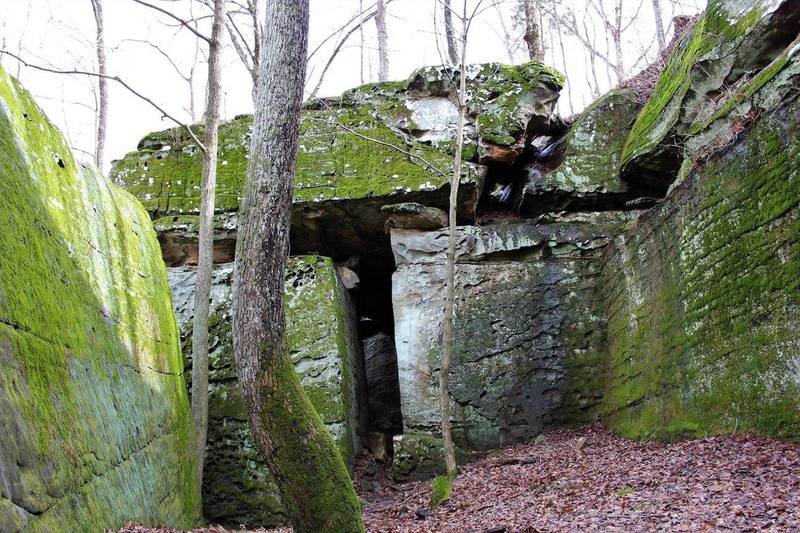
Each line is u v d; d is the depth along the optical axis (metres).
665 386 8.96
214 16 10.13
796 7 8.88
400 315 12.61
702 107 10.53
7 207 4.45
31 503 3.81
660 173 12.22
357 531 4.99
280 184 5.59
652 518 5.30
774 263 6.70
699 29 10.88
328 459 5.11
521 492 8.18
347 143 13.56
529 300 12.45
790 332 6.39
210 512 10.57
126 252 7.48
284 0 5.95
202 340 9.47
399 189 12.85
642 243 10.09
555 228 12.83
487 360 12.16
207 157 9.88
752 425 6.89
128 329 6.95
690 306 8.36
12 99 5.11
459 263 12.80
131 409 6.50
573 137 13.59
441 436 11.84
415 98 13.95
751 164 7.14
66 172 6.05
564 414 11.81
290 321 12.03
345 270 13.95
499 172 14.05
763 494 5.18
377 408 15.75
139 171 13.73
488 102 13.70
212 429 11.09
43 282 4.82
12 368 3.98
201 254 9.70
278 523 10.44
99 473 5.16
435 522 7.66
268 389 5.18
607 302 11.91
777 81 8.23
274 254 5.46
